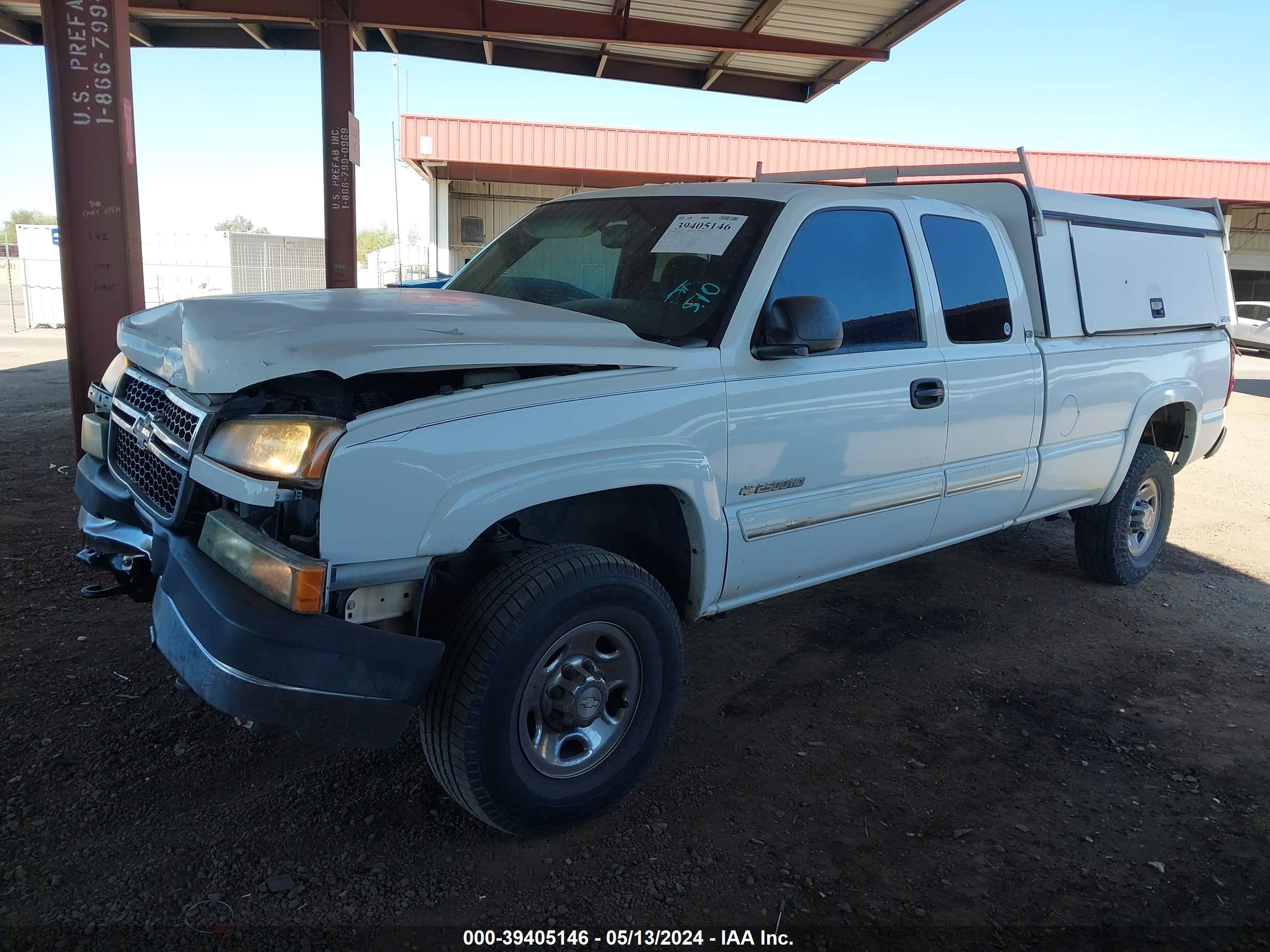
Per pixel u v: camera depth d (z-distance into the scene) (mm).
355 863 2547
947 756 3355
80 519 3193
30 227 21109
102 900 2326
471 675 2414
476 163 23516
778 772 3180
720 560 3100
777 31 9258
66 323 5586
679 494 2934
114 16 5352
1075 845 2848
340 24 9094
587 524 3266
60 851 2498
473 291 3908
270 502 2188
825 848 2764
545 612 2492
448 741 2449
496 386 2541
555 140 23625
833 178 5395
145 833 2604
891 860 2723
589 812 2750
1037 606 5020
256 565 2229
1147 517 5461
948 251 3971
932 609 4898
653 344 2953
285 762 3006
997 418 4109
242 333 2451
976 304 4066
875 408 3521
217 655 2172
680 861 2660
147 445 2695
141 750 3008
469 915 2381
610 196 4023
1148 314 5090
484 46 10266
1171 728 3660
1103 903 2576
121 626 3928
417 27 9078
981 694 3885
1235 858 2820
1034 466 4395
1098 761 3375
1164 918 2527
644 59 10539
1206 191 26375
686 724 3484
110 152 5480
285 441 2221
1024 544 6238
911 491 3762
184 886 2400
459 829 2730
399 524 2301
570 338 2795
